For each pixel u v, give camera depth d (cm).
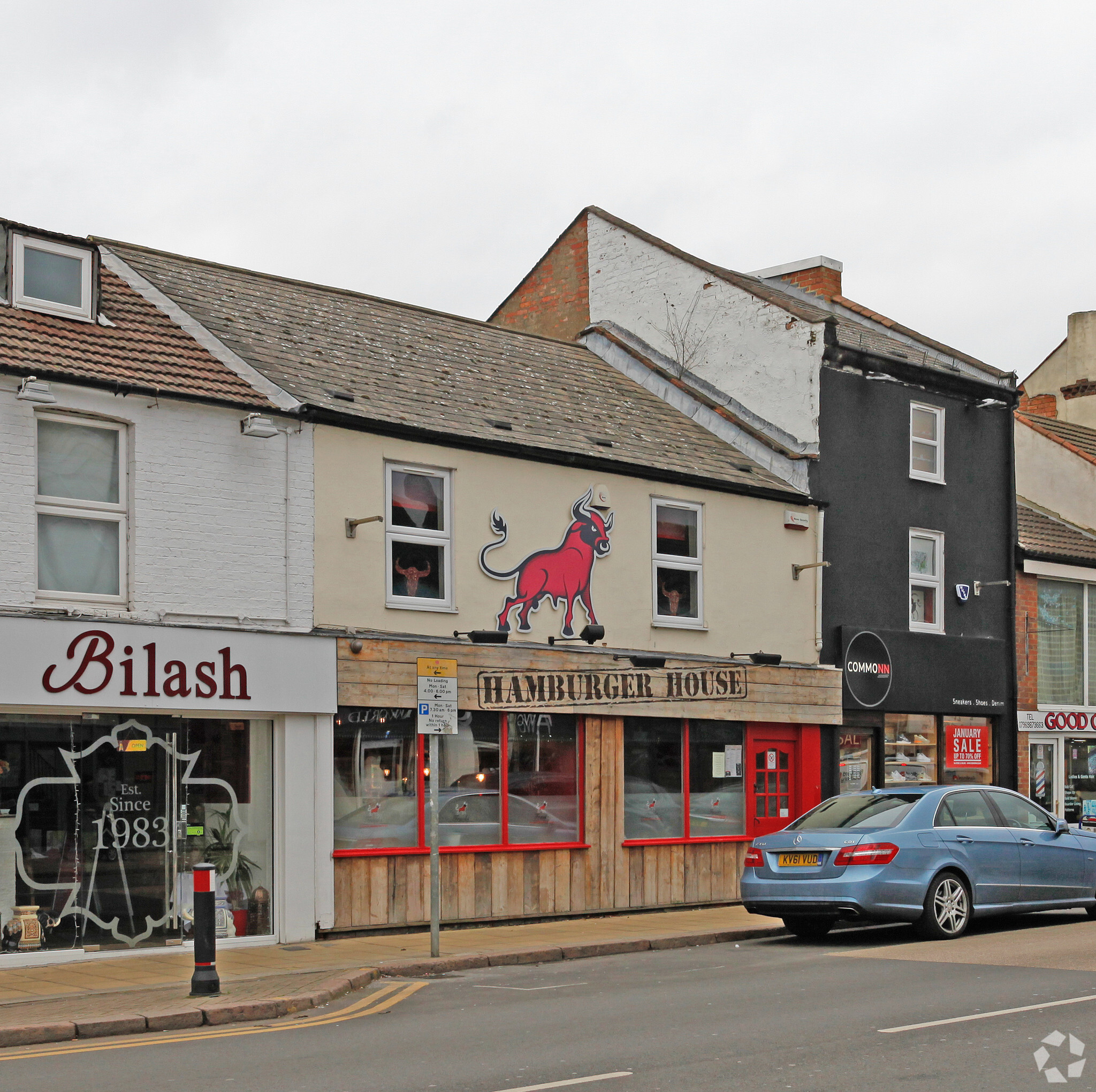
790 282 2686
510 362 2016
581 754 1694
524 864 1617
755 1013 984
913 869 1391
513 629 1644
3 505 1263
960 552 2236
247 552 1420
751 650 1906
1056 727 2327
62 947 1278
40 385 1270
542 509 1691
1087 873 1548
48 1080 796
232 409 1421
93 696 1286
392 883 1502
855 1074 775
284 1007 1045
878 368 2128
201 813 1381
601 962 1345
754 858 1454
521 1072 795
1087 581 2433
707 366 2191
